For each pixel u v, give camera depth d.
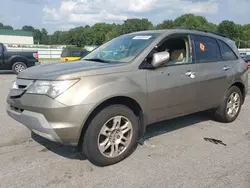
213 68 4.55
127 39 4.31
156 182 2.97
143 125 3.67
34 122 3.06
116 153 3.39
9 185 2.87
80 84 3.03
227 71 4.83
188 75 4.09
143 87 3.52
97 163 3.28
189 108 4.26
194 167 3.33
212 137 4.38
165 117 3.94
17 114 3.28
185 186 2.90
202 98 4.43
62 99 2.93
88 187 2.86
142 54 3.66
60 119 2.94
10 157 3.53
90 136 3.15
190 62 4.23
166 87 3.79
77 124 2.98
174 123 5.07
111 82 3.21
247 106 6.71
